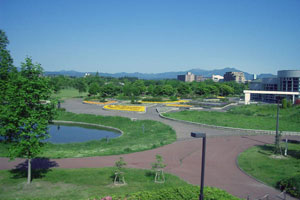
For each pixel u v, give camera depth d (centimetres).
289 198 1359
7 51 2941
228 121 3984
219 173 1778
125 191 1347
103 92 8394
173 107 6103
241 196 1396
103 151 2308
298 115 4297
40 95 1445
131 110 5200
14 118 1358
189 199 1106
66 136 3275
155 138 2916
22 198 1219
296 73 7100
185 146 2533
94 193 1319
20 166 1862
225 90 10906
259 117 4425
